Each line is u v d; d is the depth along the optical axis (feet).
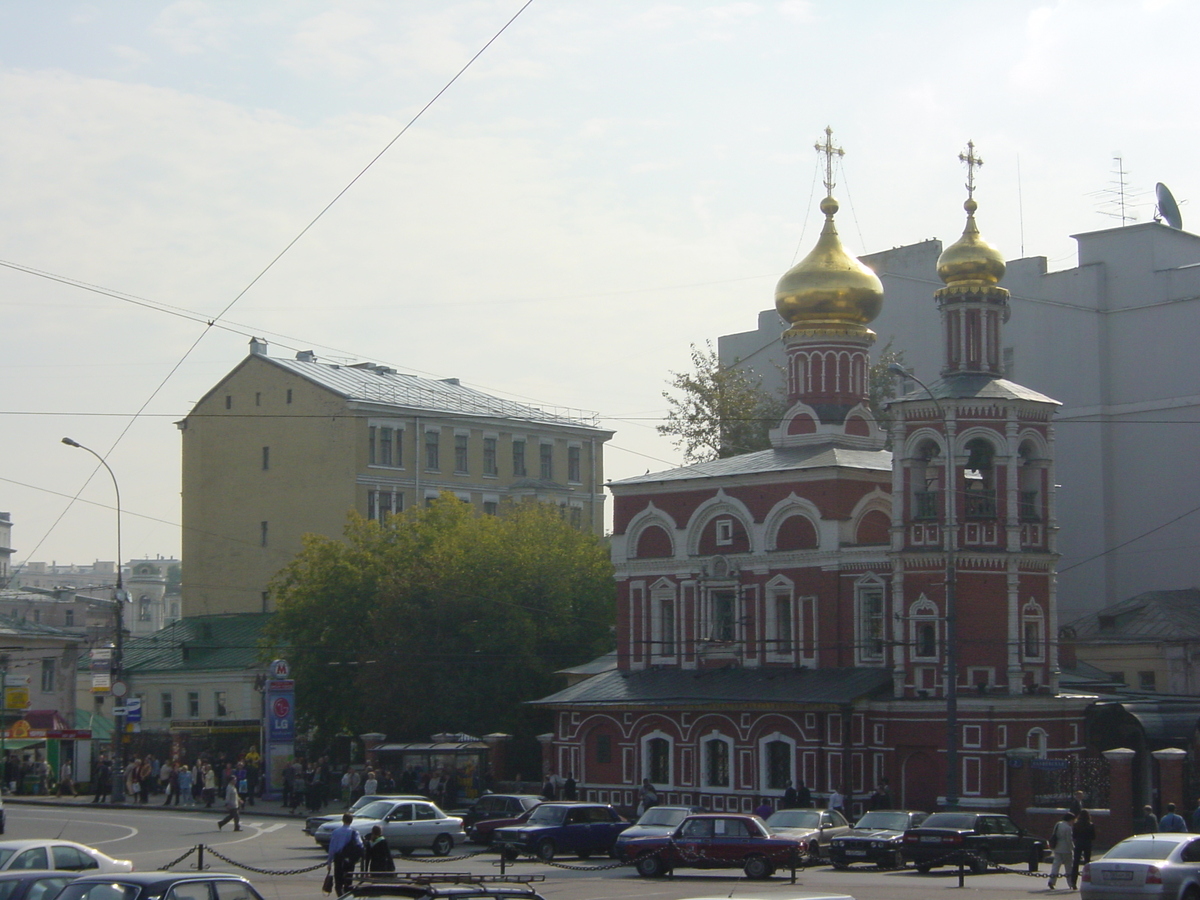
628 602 232.73
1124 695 220.64
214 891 80.43
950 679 172.24
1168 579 272.51
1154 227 279.90
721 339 349.20
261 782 263.29
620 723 222.28
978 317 206.80
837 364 231.71
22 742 288.71
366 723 257.75
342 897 68.80
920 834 150.92
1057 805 188.14
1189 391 271.90
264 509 356.18
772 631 216.54
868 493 214.90
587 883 138.41
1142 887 105.50
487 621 255.29
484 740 238.48
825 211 236.43
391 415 350.23
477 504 365.40
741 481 221.46
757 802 205.98
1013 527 199.52
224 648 332.39
